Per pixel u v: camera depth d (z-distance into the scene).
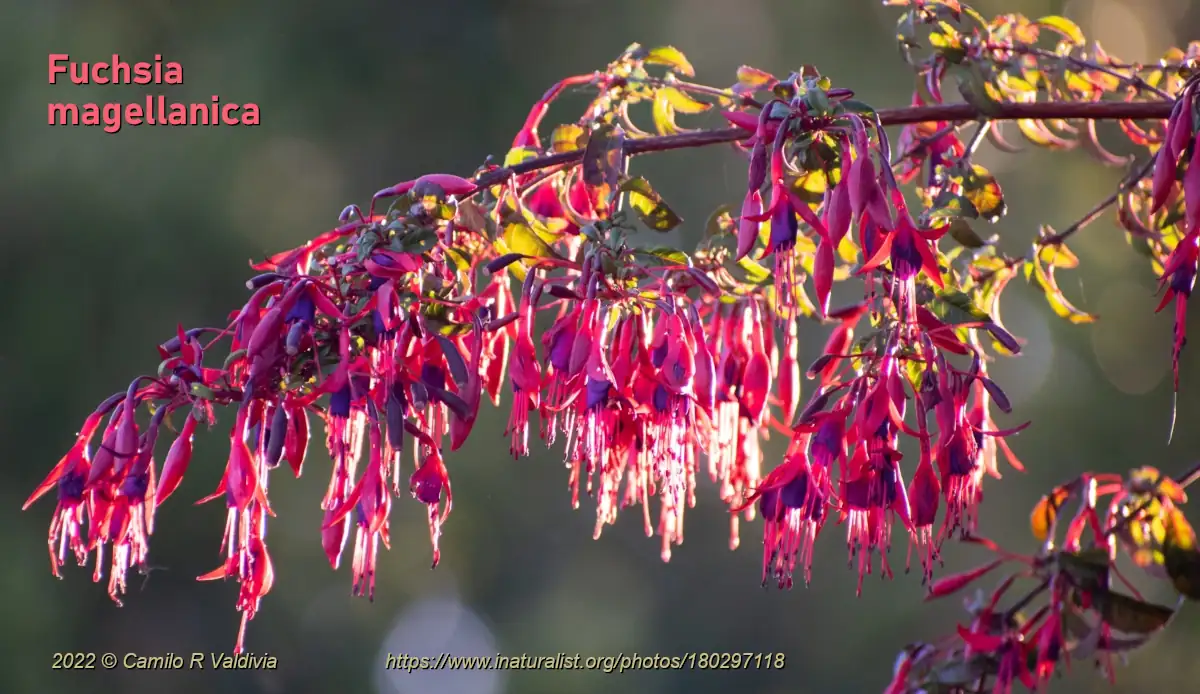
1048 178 9.89
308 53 10.46
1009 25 3.46
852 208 2.36
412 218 2.61
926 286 2.71
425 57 11.08
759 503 2.69
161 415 2.48
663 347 2.56
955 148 3.56
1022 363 10.13
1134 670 7.89
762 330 3.00
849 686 10.52
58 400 9.59
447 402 2.47
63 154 9.34
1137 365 9.45
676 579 11.43
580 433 2.59
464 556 10.83
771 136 2.47
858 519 2.63
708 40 11.41
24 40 9.45
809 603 10.95
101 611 9.93
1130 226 3.52
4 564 9.30
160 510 9.79
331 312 2.41
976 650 2.88
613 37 11.42
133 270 9.56
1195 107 2.54
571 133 3.01
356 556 2.52
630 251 2.54
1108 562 2.75
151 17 9.98
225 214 9.70
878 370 2.56
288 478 9.97
